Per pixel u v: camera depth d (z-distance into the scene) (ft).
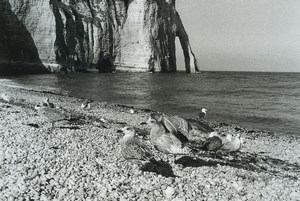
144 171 28.43
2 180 24.17
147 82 240.53
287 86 248.11
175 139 26.66
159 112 91.81
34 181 24.30
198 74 418.72
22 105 70.13
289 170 36.52
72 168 27.78
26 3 278.87
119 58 362.94
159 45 371.15
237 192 25.52
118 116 71.05
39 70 281.95
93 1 356.38
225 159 36.78
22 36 275.80
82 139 39.55
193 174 28.68
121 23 367.45
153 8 365.20
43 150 33.09
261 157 42.11
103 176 26.63
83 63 330.13
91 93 149.59
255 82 305.32
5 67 264.72
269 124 83.76
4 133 39.60
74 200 21.74
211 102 132.57
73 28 321.93
